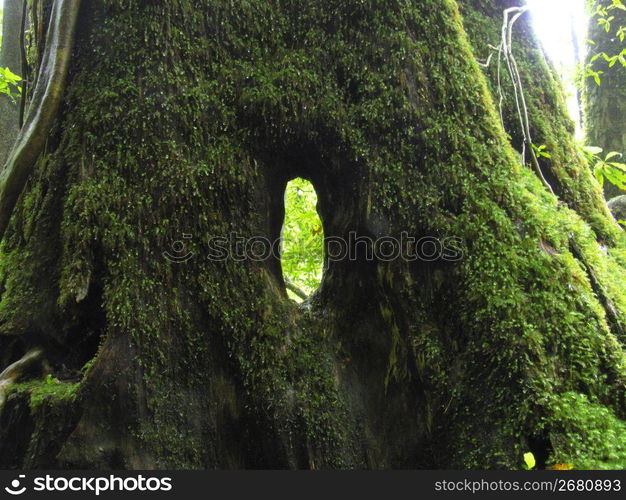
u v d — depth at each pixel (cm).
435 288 229
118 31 232
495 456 205
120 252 218
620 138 480
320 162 247
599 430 194
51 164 233
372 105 234
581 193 296
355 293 250
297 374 233
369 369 249
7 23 542
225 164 231
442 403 224
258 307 232
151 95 227
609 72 488
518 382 205
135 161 224
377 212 232
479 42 282
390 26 238
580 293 218
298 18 245
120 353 213
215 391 229
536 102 293
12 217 247
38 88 240
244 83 237
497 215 224
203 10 238
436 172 231
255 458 232
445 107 235
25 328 232
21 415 223
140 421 213
